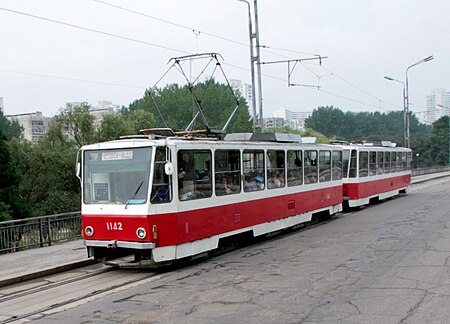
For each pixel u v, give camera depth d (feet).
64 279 32.89
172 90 240.53
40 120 308.81
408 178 101.65
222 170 38.91
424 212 63.46
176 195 33.73
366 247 39.04
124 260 35.50
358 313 21.89
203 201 36.45
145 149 33.19
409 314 21.40
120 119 140.36
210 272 32.73
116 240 33.27
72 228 48.73
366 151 75.92
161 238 32.68
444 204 73.72
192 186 35.45
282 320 21.43
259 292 26.50
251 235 43.29
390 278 28.09
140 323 22.26
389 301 23.52
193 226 35.22
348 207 72.13
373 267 31.30
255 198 43.39
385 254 35.55
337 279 28.58
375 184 79.71
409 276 28.32
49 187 121.39
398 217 59.47
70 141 131.44
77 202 118.62
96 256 34.94
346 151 71.77
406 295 24.41
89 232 34.42
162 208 32.86
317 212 56.70
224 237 39.09
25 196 119.34
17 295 28.99
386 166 86.12
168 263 33.76
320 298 24.68
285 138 50.67
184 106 226.99
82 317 23.86
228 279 30.22
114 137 134.51
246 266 34.12
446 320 20.42
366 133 377.50
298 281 28.55
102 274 34.01
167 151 33.24
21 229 43.42
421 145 321.73
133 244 32.50
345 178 71.41
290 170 50.01
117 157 33.96
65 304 26.45
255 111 73.56
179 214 33.94
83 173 35.17
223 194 38.91
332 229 51.88
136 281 31.30
